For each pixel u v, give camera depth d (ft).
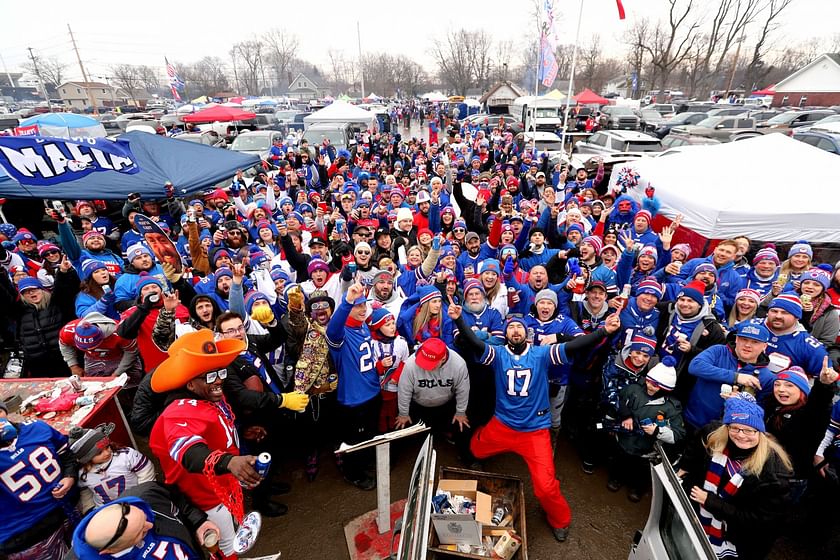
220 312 12.78
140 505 6.43
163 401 9.29
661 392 11.88
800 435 10.59
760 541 9.50
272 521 12.52
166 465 8.39
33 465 8.34
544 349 11.91
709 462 9.38
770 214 23.31
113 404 13.12
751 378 11.11
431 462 9.10
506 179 39.17
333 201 35.47
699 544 7.25
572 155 55.06
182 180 26.84
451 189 33.76
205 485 8.83
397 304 15.67
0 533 8.22
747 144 29.86
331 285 16.42
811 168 26.03
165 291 12.60
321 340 11.89
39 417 11.64
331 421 13.78
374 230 24.64
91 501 9.45
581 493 13.55
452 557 10.80
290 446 15.24
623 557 11.63
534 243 21.56
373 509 12.82
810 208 23.17
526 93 134.31
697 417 12.36
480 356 12.30
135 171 23.34
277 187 39.75
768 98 149.69
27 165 18.86
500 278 17.79
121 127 96.43
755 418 8.66
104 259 20.04
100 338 13.92
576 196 32.37
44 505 8.57
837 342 14.55
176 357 8.07
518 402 11.76
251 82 324.80
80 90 258.16
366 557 11.16
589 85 205.26
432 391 12.87
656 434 11.55
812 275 14.69
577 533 12.23
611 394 12.75
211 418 8.36
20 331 16.24
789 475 8.70
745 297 13.67
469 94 260.83
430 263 18.02
